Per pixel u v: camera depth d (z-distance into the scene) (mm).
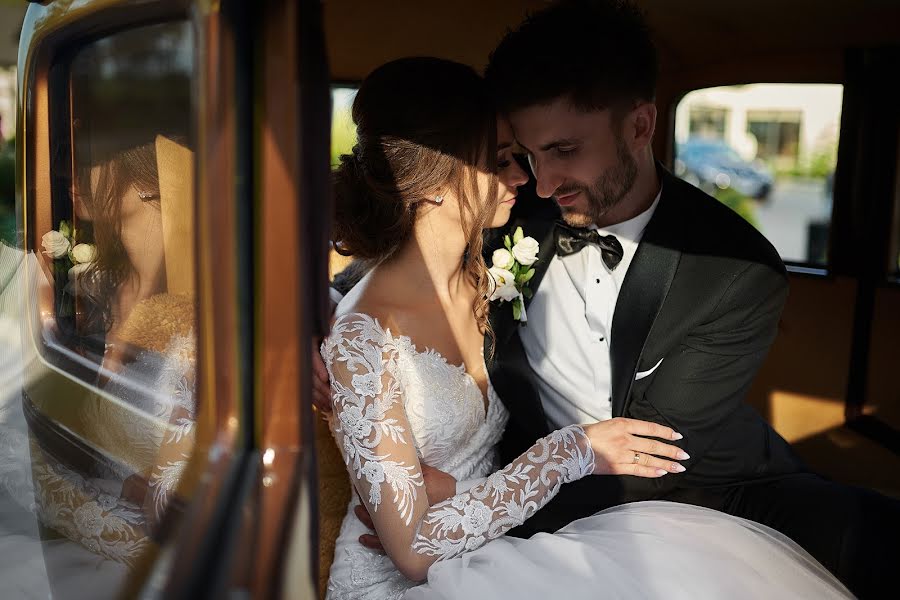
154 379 994
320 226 1078
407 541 1688
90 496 875
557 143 2016
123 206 995
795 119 12805
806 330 3404
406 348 1821
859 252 3230
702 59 3316
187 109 925
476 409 1945
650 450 1925
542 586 1575
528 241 2150
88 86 991
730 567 1652
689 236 2121
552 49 1954
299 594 899
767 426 2402
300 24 951
